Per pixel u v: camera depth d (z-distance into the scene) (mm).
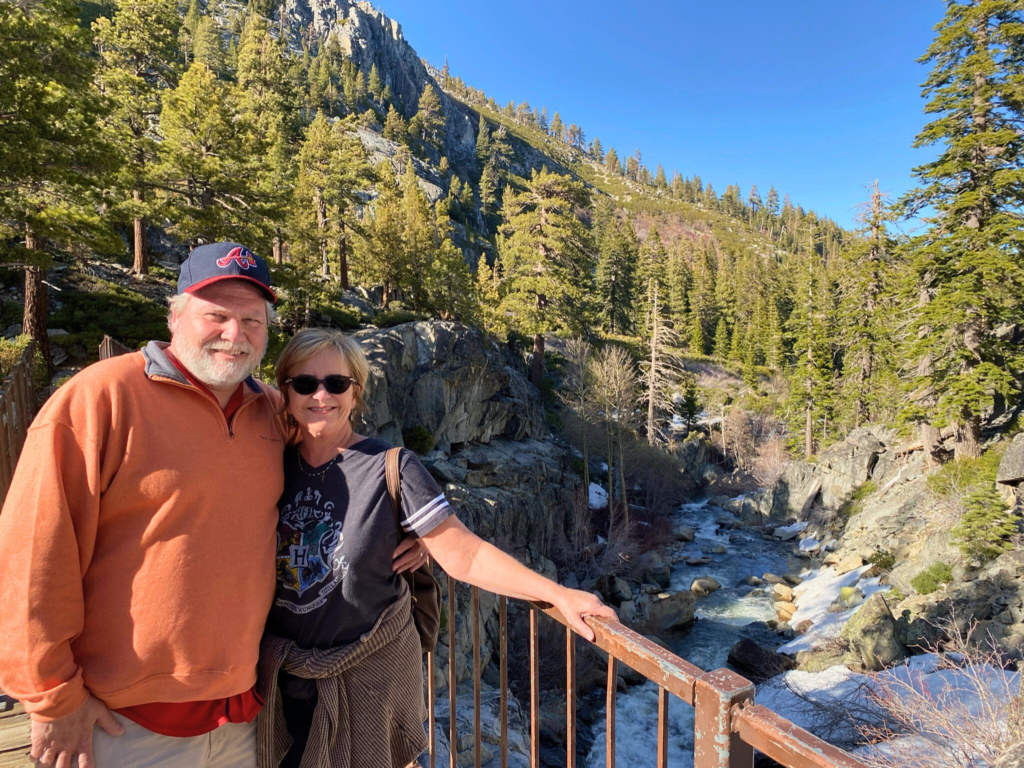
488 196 119188
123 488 1572
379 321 35438
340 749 1858
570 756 1983
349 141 39812
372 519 1891
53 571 1444
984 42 21000
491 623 16188
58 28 12820
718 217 177375
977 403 21547
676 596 21578
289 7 125375
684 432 51781
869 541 24094
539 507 25750
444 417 26203
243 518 1739
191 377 1731
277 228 25562
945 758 8148
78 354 18578
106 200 13969
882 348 32812
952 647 12188
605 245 67000
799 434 45438
